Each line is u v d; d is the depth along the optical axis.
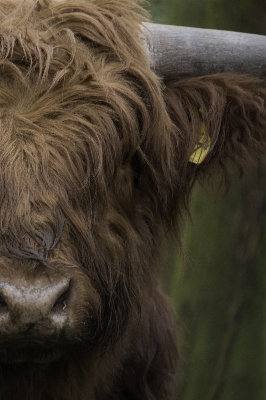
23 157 11.23
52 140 11.48
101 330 12.08
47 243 10.95
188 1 23.23
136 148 12.42
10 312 10.34
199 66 13.52
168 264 23.53
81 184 11.63
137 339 16.06
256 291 24.50
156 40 13.34
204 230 23.48
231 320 24.17
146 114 12.42
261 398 24.14
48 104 11.66
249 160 14.17
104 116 11.91
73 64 12.07
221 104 13.33
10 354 11.52
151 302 15.67
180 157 13.54
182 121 13.36
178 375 18.78
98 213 11.98
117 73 12.50
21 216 10.94
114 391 16.09
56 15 12.69
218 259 23.78
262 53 13.61
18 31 12.16
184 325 23.69
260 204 23.86
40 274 10.69
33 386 12.98
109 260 12.08
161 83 13.34
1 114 11.45
